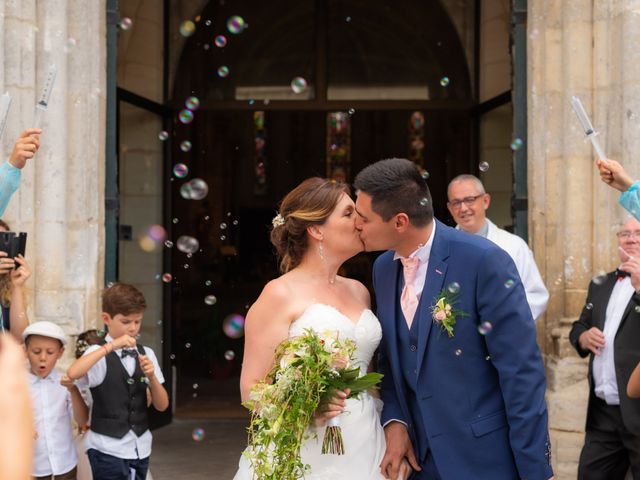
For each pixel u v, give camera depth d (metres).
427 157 20.03
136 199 7.61
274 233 2.90
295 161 22.28
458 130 15.29
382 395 2.82
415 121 21.09
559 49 5.51
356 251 2.82
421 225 2.60
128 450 4.01
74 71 5.40
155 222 7.80
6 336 0.73
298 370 2.46
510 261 2.60
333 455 2.63
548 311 5.49
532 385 2.49
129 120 7.34
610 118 5.25
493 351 2.53
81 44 5.41
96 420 4.00
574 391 5.19
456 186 4.45
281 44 12.97
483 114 7.86
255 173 22.08
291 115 22.25
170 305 7.88
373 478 2.65
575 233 5.37
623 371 3.84
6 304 3.69
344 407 2.65
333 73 13.52
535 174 5.60
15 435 0.68
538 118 5.59
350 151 22.33
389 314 2.73
